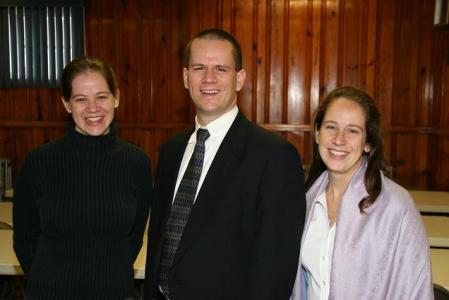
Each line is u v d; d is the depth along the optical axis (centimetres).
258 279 140
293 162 146
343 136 145
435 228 277
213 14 471
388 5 463
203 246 144
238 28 468
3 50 486
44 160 162
